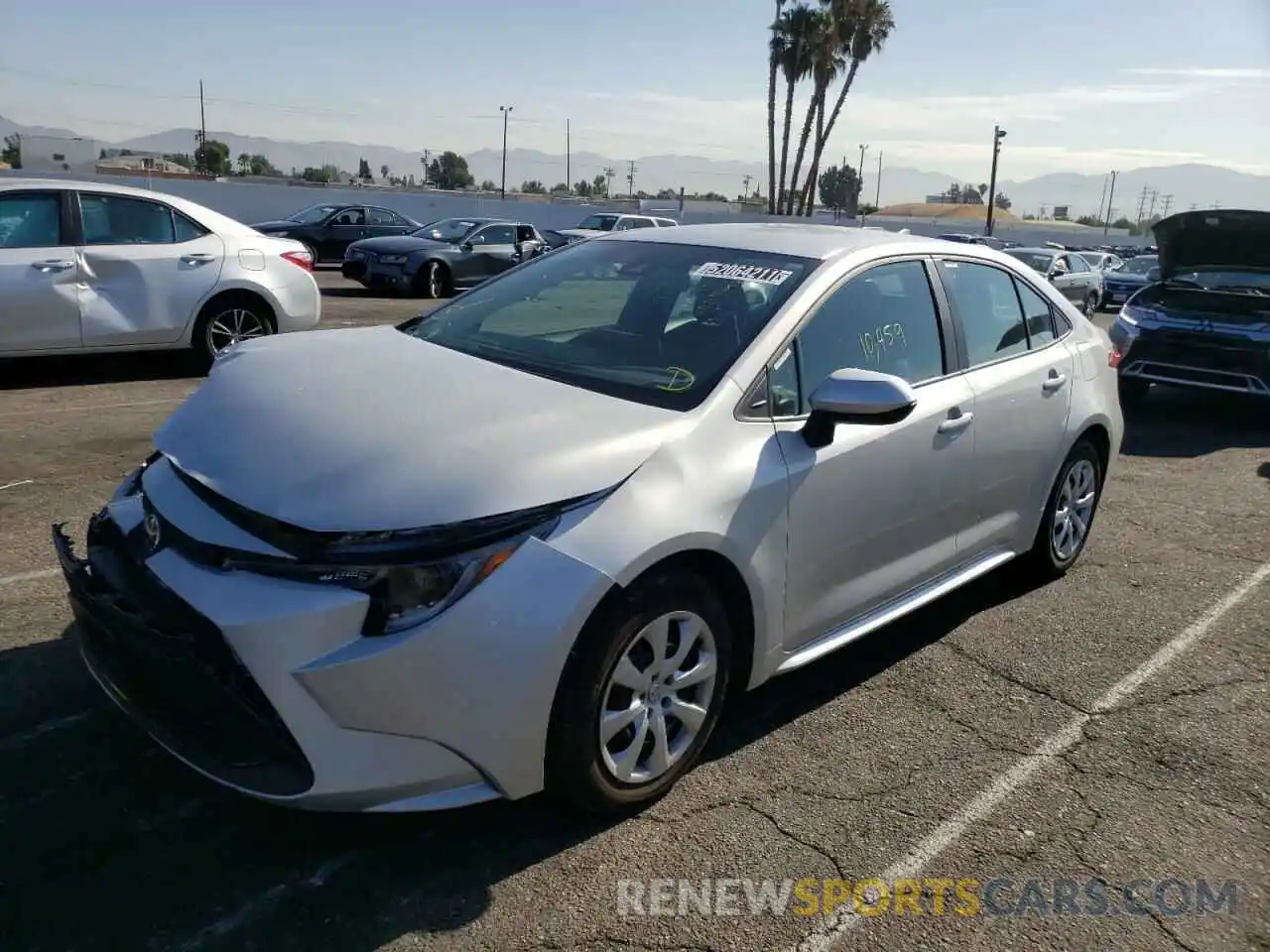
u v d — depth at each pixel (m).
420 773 2.66
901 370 3.96
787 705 3.90
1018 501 4.65
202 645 2.66
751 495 3.19
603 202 65.75
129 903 2.66
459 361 3.57
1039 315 4.91
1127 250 51.84
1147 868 3.05
